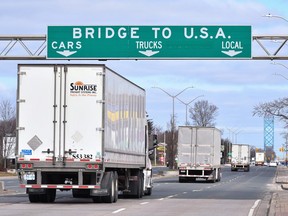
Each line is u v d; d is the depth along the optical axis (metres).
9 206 33.25
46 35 45.91
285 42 45.06
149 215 28.98
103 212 29.95
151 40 45.38
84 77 33.56
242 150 157.38
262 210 33.62
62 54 45.69
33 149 33.69
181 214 30.00
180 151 79.81
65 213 29.12
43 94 33.78
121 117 37.38
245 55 44.88
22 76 33.97
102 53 45.56
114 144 35.66
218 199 43.38
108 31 45.66
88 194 41.56
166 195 48.12
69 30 45.81
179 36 45.25
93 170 33.22
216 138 82.38
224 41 45.06
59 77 33.75
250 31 44.88
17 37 46.38
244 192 55.22
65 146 33.47
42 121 33.75
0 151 118.44
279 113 121.25
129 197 43.38
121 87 37.44
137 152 41.78
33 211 30.09
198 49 45.09
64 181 34.50
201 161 79.06
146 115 45.66
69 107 33.56
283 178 100.25
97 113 33.41
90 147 33.31
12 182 74.19
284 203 38.22
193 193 52.12
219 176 86.62
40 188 34.22
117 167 36.38
